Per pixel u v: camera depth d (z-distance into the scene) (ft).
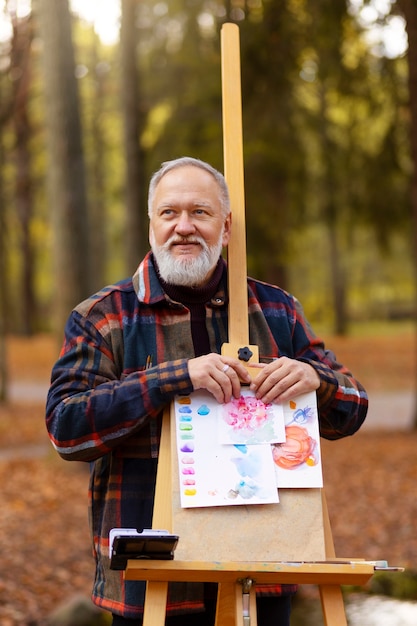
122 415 8.27
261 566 7.54
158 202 8.87
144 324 9.02
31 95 53.52
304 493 8.36
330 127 49.29
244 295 9.07
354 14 37.40
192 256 8.74
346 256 110.83
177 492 8.09
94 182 79.10
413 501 28.81
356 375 70.64
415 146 37.93
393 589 19.40
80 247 33.01
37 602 19.13
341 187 48.29
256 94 40.29
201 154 46.11
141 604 8.43
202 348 9.05
